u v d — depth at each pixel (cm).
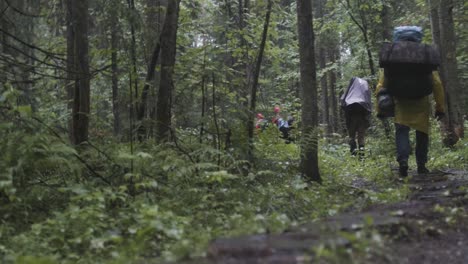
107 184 607
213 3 977
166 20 759
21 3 675
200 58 791
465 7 1536
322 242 315
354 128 1257
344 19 1827
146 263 345
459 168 966
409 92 796
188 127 830
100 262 395
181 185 631
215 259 314
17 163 545
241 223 441
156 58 782
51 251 425
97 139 796
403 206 523
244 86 902
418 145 841
